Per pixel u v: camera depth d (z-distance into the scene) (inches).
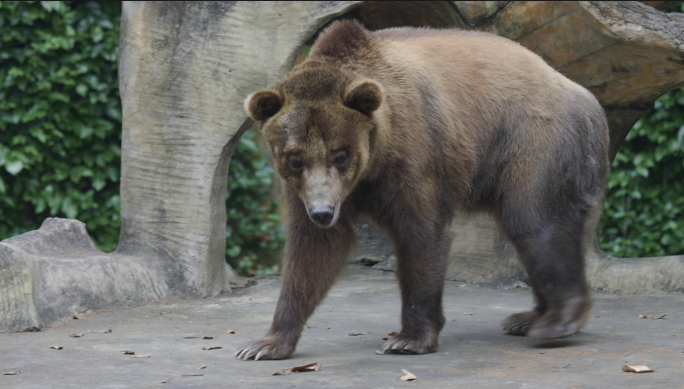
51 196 479.8
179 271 354.9
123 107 365.1
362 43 234.7
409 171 221.1
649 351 215.9
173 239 356.8
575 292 242.8
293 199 221.9
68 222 366.0
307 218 222.5
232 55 346.9
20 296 276.2
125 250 362.6
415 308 227.1
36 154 470.3
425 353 222.8
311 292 227.0
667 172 474.3
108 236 500.1
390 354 224.1
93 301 308.5
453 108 242.5
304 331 272.8
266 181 565.6
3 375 200.5
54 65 473.1
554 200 244.7
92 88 482.6
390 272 442.9
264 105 208.8
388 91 224.2
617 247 484.4
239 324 288.0
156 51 356.8
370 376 190.9
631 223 488.1
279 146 206.1
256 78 344.5
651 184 478.0
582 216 250.1
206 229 353.4
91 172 488.4
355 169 206.2
